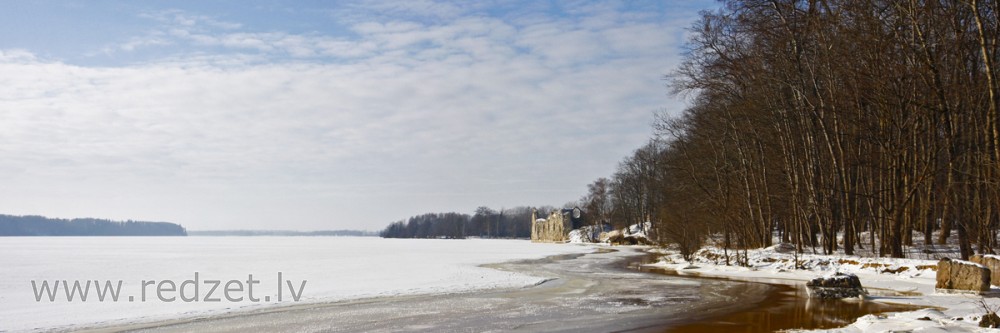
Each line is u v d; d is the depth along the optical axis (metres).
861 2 26.58
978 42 24.44
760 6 32.66
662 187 60.75
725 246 38.81
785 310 17.80
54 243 122.62
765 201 42.53
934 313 14.55
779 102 35.44
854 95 27.52
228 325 16.59
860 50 26.67
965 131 29.12
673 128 46.34
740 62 34.28
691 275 32.34
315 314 18.41
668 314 17.69
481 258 55.72
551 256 59.50
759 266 33.66
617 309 18.91
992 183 22.34
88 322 17.42
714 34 35.00
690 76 37.28
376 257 58.97
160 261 52.00
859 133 30.34
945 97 25.67
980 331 11.84
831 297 20.09
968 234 25.09
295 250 84.00
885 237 31.09
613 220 121.12
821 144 36.97
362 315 18.11
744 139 41.22
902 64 25.72
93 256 62.78
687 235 43.12
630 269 38.53
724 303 19.88
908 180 27.83
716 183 45.16
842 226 47.94
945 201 29.98
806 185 35.31
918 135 28.75
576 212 135.88
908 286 22.34
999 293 18.97
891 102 26.41
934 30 24.62
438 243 132.25
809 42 31.34
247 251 79.69
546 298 22.09
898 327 12.77
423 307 19.80
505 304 20.44
